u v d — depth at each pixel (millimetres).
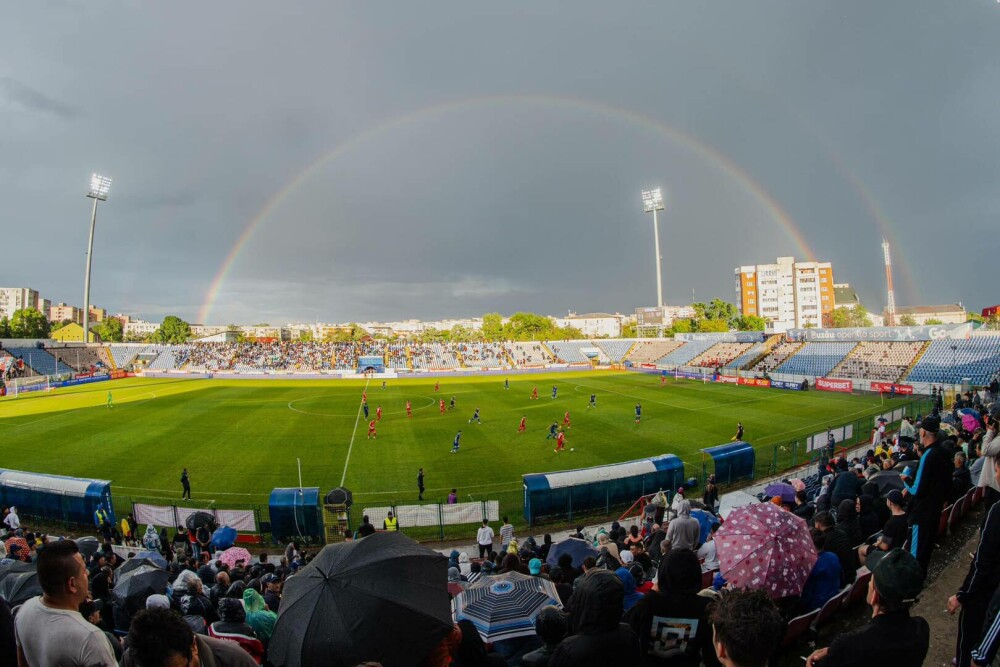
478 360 122875
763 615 3844
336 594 5273
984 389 46688
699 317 145625
